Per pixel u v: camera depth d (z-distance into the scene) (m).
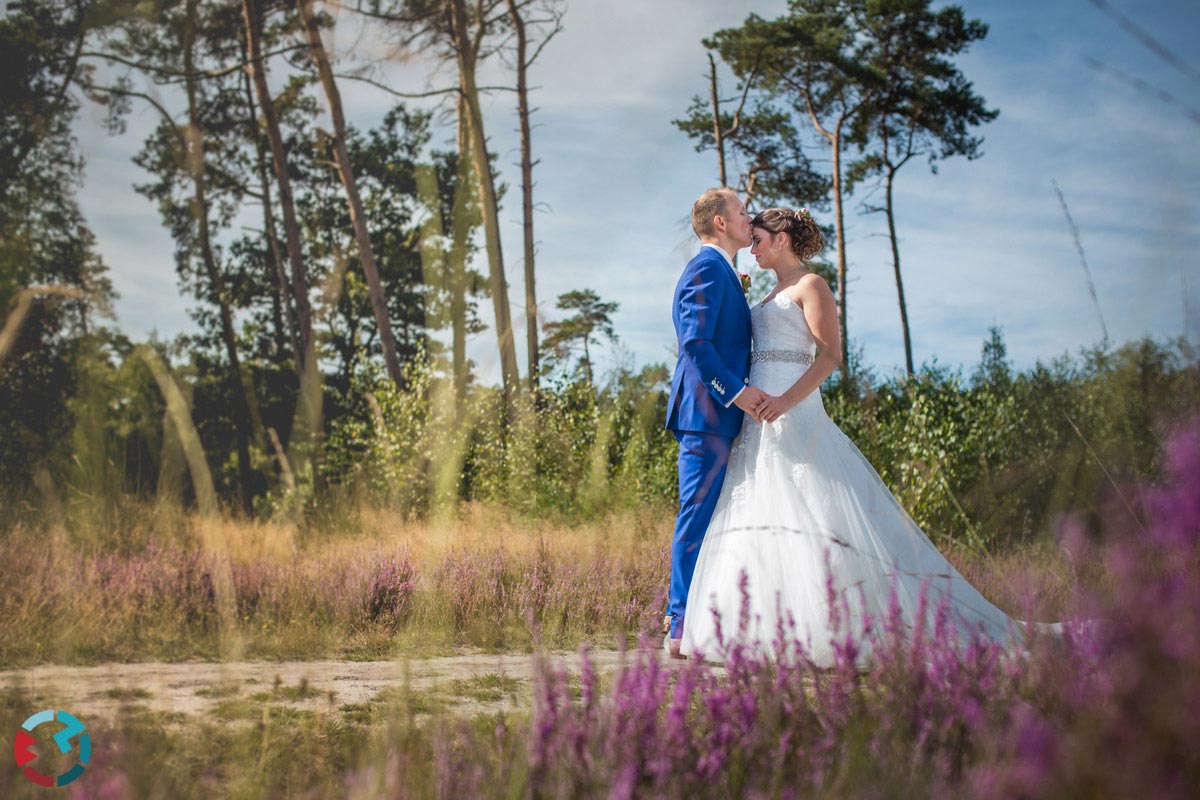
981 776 1.39
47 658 3.00
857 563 3.44
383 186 26.23
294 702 2.67
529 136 15.11
